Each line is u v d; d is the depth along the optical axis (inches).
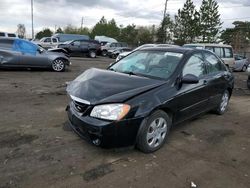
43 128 191.3
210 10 1838.1
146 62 196.7
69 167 141.4
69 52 1011.3
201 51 218.2
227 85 251.0
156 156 160.1
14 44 453.1
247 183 139.1
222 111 259.1
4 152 152.9
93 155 155.1
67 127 195.2
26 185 124.4
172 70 181.6
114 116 143.9
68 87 176.6
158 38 1919.3
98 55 1150.3
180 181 136.3
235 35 2422.5
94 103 147.7
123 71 194.1
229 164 157.9
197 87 197.3
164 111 169.2
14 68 482.6
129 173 139.7
